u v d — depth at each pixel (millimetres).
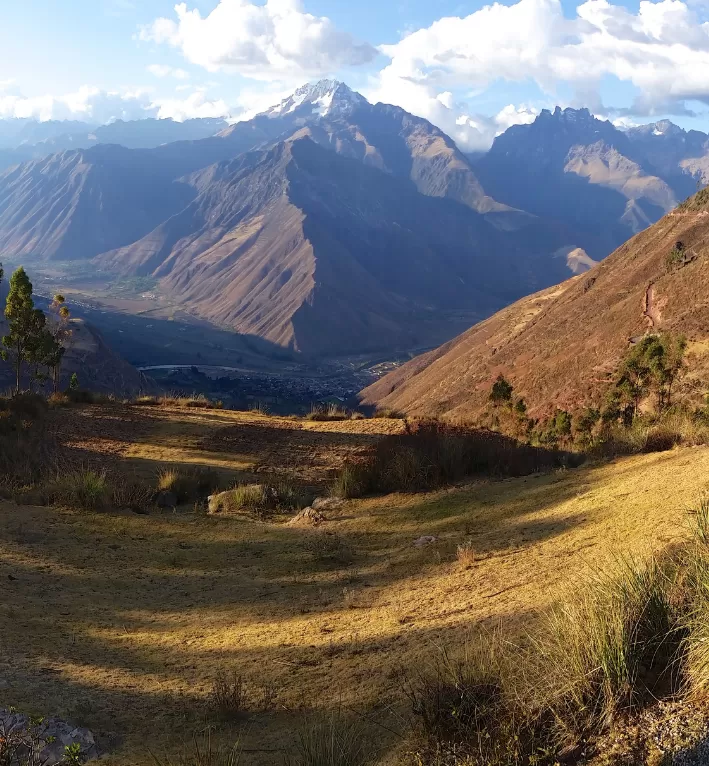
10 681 5012
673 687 3621
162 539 10797
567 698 3734
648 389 45688
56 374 42156
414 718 4180
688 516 6180
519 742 3469
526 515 9406
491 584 6691
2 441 17766
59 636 6281
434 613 6254
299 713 4699
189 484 14734
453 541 9000
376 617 6551
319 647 5953
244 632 6609
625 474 9797
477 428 21594
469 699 3980
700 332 73688
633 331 91250
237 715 4750
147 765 3953
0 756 3832
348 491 13492
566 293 157875
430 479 13391
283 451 19109
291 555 9680
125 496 13234
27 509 11891
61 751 3994
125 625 6855
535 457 13836
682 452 10055
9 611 6770
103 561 9289
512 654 4461
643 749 3193
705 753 2988
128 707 4855
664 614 4102
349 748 3941
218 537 10969
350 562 9117
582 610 4230
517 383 102688
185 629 6797
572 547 7105
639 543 6113
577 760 3301
